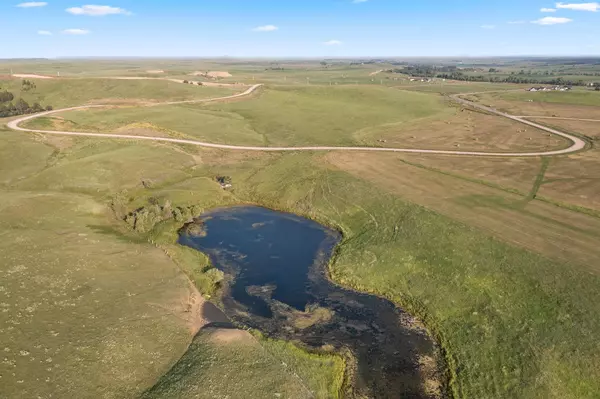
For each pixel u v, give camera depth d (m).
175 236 57.91
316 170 80.75
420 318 41.84
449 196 67.12
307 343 38.38
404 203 64.69
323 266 51.44
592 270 45.28
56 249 49.16
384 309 43.34
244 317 41.78
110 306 39.84
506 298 42.62
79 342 34.47
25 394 28.78
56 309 38.28
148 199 67.94
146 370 32.94
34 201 61.84
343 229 60.03
